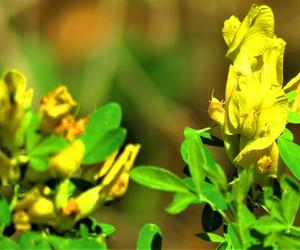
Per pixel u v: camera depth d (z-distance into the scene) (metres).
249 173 0.23
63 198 0.23
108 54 0.82
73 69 0.81
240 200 0.23
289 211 0.23
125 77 0.81
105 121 0.24
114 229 0.25
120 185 0.23
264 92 0.25
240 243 0.23
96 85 0.80
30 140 0.22
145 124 0.82
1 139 0.23
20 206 0.22
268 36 0.25
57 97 0.22
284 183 0.23
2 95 0.22
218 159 0.81
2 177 0.23
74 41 0.82
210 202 0.23
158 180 0.23
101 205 0.23
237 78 0.25
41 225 0.23
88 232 0.23
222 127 0.25
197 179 0.23
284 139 0.25
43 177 0.23
